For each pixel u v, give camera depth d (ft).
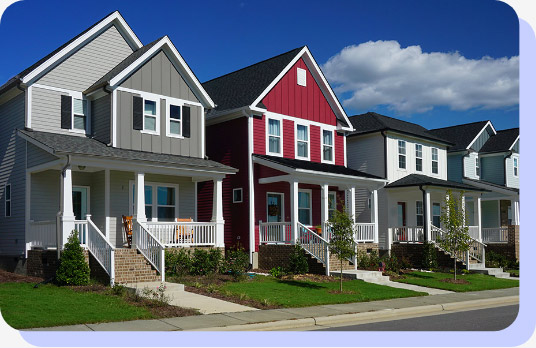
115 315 40.70
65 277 52.42
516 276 84.43
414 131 104.83
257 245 76.18
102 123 66.69
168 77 70.79
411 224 99.30
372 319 45.09
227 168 68.33
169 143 69.92
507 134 124.47
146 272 56.03
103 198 64.95
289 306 48.06
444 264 88.69
